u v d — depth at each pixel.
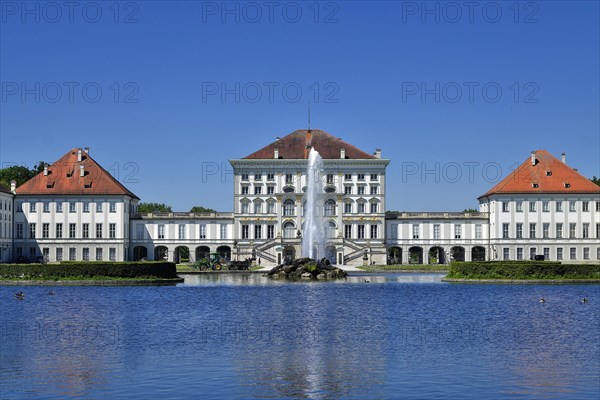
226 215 188.50
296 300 78.88
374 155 192.12
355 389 37.28
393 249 191.75
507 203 182.62
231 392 36.81
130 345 49.28
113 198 182.38
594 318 63.19
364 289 94.19
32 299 79.19
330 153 189.00
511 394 36.28
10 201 179.75
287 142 191.25
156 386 37.97
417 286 99.88
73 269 102.81
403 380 39.06
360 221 187.25
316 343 50.03
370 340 51.28
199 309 69.88
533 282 105.00
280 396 36.09
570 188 182.75
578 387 37.53
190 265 165.88
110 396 36.16
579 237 182.12
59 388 37.66
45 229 182.00
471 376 39.91
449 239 188.38
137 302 76.25
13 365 42.81
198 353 46.34
